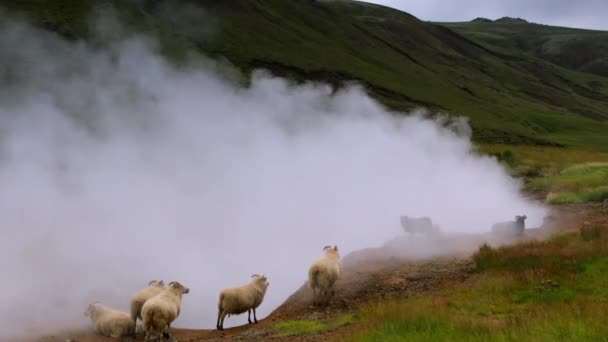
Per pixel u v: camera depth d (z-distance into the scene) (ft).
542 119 343.05
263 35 324.39
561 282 42.68
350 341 32.78
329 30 405.39
